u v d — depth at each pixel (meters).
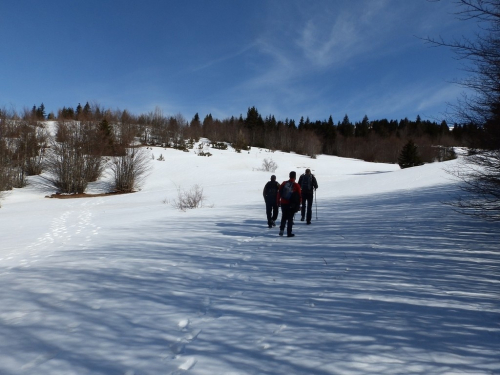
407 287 4.02
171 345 2.74
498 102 5.25
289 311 3.41
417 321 3.09
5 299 3.93
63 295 4.03
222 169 36.16
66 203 22.17
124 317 3.32
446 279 4.28
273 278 4.60
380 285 4.12
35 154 32.19
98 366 2.43
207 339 2.83
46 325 3.15
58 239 9.34
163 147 50.06
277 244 7.05
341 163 52.88
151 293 4.05
